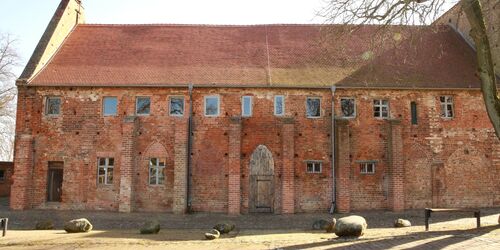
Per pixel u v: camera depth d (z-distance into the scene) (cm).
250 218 2631
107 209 2852
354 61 3133
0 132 5206
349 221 1712
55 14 3253
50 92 2933
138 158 2892
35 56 3022
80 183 2875
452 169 2927
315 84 2916
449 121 2959
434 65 3123
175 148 2847
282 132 2878
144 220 2538
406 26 1841
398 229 2003
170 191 2866
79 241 1731
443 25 3534
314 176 2878
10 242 1717
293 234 1916
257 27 3494
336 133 2888
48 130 2916
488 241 1459
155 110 2920
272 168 2877
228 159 2850
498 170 2945
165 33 3406
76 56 3133
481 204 2911
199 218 2627
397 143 2866
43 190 2877
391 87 2922
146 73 2984
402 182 2845
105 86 2902
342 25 1839
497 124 1738
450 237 1562
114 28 3444
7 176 4050
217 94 2928
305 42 3331
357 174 2891
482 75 1762
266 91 2930
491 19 2316
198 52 3203
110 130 2905
